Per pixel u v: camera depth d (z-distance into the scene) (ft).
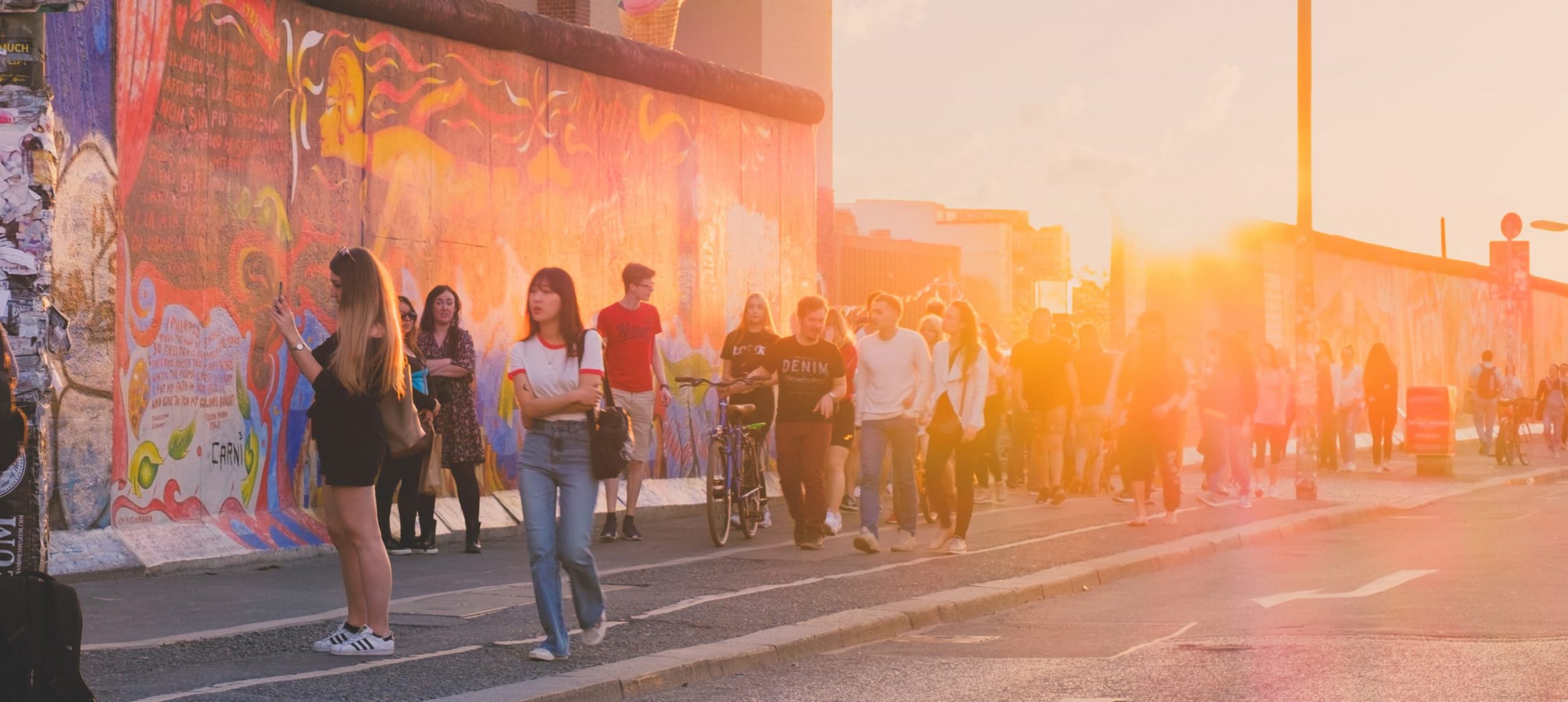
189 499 37.29
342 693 22.52
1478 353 147.54
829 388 42.52
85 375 34.22
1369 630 28.89
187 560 36.04
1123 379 50.08
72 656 18.16
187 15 37.50
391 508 42.29
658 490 53.98
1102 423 62.90
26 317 21.34
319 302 41.70
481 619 29.30
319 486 41.65
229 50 38.81
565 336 25.46
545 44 49.37
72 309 33.86
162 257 36.65
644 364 45.11
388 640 25.72
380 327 25.13
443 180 46.06
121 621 28.68
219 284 38.37
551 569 25.57
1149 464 49.42
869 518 41.96
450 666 24.71
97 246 34.60
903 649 28.66
